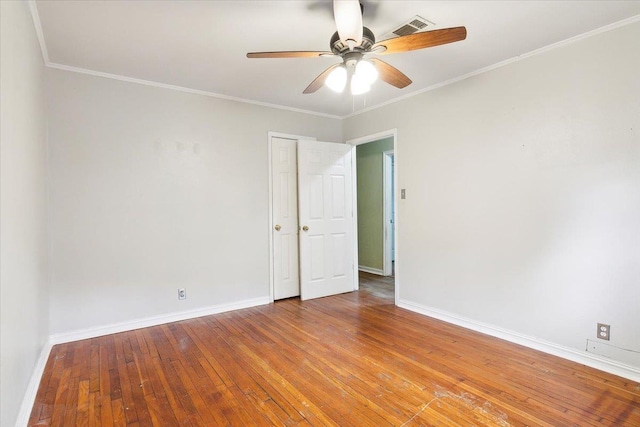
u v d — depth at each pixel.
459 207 3.24
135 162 3.22
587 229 2.42
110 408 1.97
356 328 3.20
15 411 1.69
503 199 2.90
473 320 3.15
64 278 2.90
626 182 2.24
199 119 3.57
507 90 2.86
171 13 2.12
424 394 2.09
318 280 4.30
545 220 2.63
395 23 2.28
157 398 2.07
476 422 1.82
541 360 2.52
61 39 2.44
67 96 2.91
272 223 4.10
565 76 2.51
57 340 2.87
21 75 1.85
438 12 2.15
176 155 3.44
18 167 1.78
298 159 4.16
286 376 2.31
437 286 3.47
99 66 2.92
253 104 3.95
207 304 3.63
